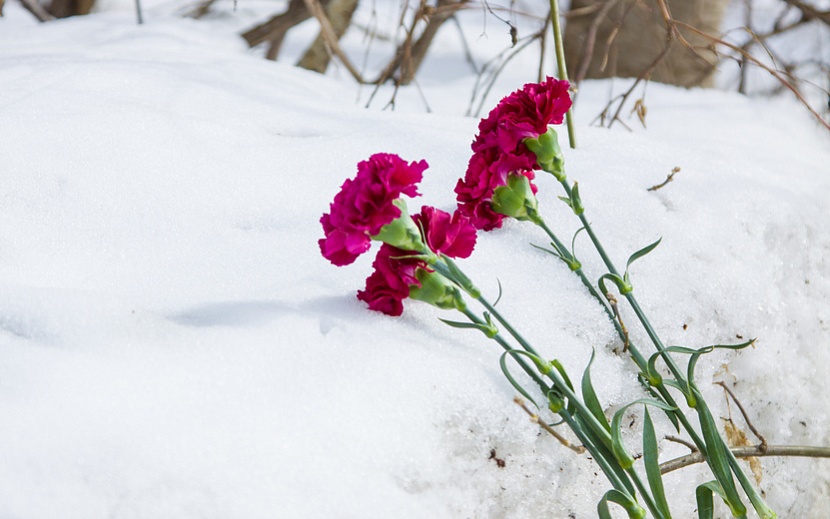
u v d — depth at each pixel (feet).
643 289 3.64
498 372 3.30
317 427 3.11
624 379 3.49
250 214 3.76
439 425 3.20
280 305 3.34
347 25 6.93
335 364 3.21
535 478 3.31
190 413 3.08
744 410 3.73
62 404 3.05
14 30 5.53
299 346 3.23
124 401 3.08
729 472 3.34
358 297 3.36
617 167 3.97
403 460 3.14
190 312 3.32
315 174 3.93
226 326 3.26
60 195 3.72
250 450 3.06
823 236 3.98
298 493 3.05
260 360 3.19
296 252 3.60
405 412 3.18
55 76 4.25
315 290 3.43
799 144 4.84
